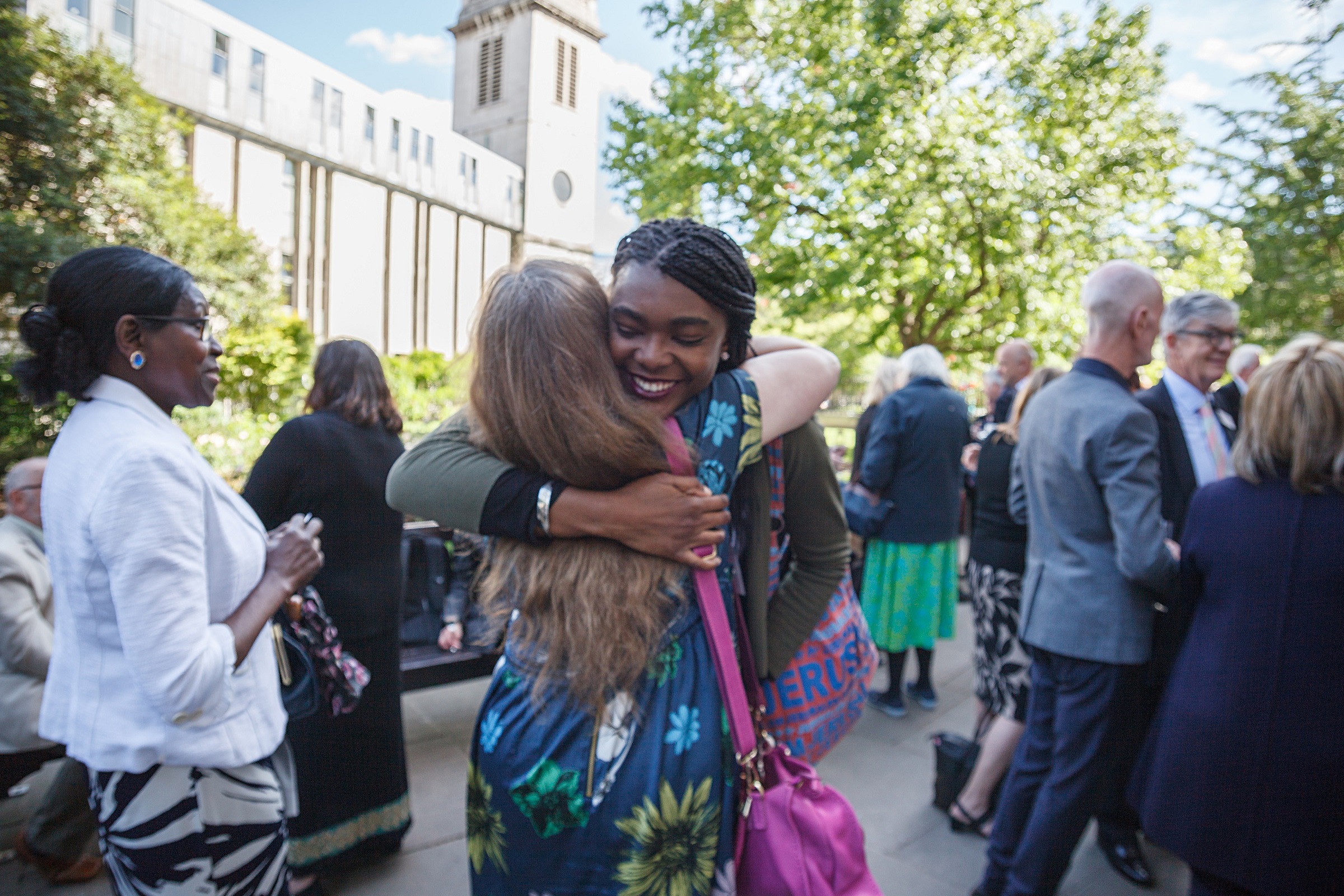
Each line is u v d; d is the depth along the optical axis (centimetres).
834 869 95
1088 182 959
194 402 127
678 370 92
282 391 1248
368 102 2792
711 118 1087
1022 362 452
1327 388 150
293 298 2547
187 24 2067
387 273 2986
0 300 973
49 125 1049
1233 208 802
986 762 262
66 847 223
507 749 95
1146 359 199
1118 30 970
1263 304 766
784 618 110
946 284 973
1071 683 195
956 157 876
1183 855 161
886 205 898
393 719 229
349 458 208
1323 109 683
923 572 364
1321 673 149
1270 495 158
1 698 215
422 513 97
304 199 2566
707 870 93
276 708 132
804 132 975
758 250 1045
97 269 115
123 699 111
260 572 128
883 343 1209
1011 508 263
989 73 1008
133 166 1166
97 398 117
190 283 124
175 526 109
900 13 896
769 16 1047
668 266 88
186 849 117
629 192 1230
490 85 4175
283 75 2408
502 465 93
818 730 110
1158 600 192
